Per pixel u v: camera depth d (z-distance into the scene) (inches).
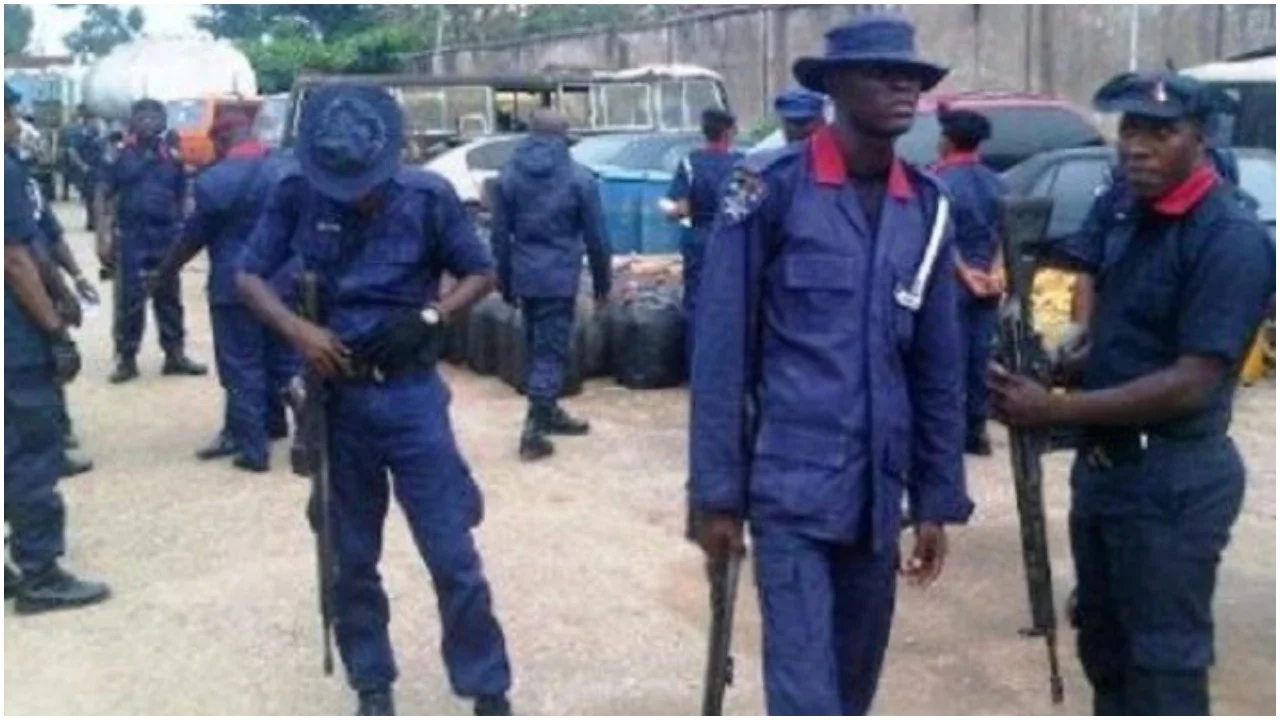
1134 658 151.8
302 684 206.1
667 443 339.9
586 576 245.9
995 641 215.9
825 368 139.3
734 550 144.5
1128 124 144.3
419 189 176.9
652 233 591.8
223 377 323.3
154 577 249.9
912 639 216.7
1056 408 149.4
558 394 333.4
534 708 195.5
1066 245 155.7
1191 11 723.4
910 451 149.2
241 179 314.3
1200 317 142.6
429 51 1282.0
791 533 140.3
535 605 232.2
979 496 291.0
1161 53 733.9
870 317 139.9
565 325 328.2
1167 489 147.8
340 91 175.3
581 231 327.6
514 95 776.3
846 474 139.8
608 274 336.2
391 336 176.4
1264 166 425.7
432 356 180.1
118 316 429.1
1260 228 144.3
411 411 178.1
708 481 140.7
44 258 245.0
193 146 832.3
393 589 239.1
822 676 138.6
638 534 269.1
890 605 149.6
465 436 349.1
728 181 143.4
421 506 180.7
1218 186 145.6
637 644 216.8
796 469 139.7
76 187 1066.1
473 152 673.0
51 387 232.7
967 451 320.8
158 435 359.9
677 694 200.2
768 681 140.1
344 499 183.5
